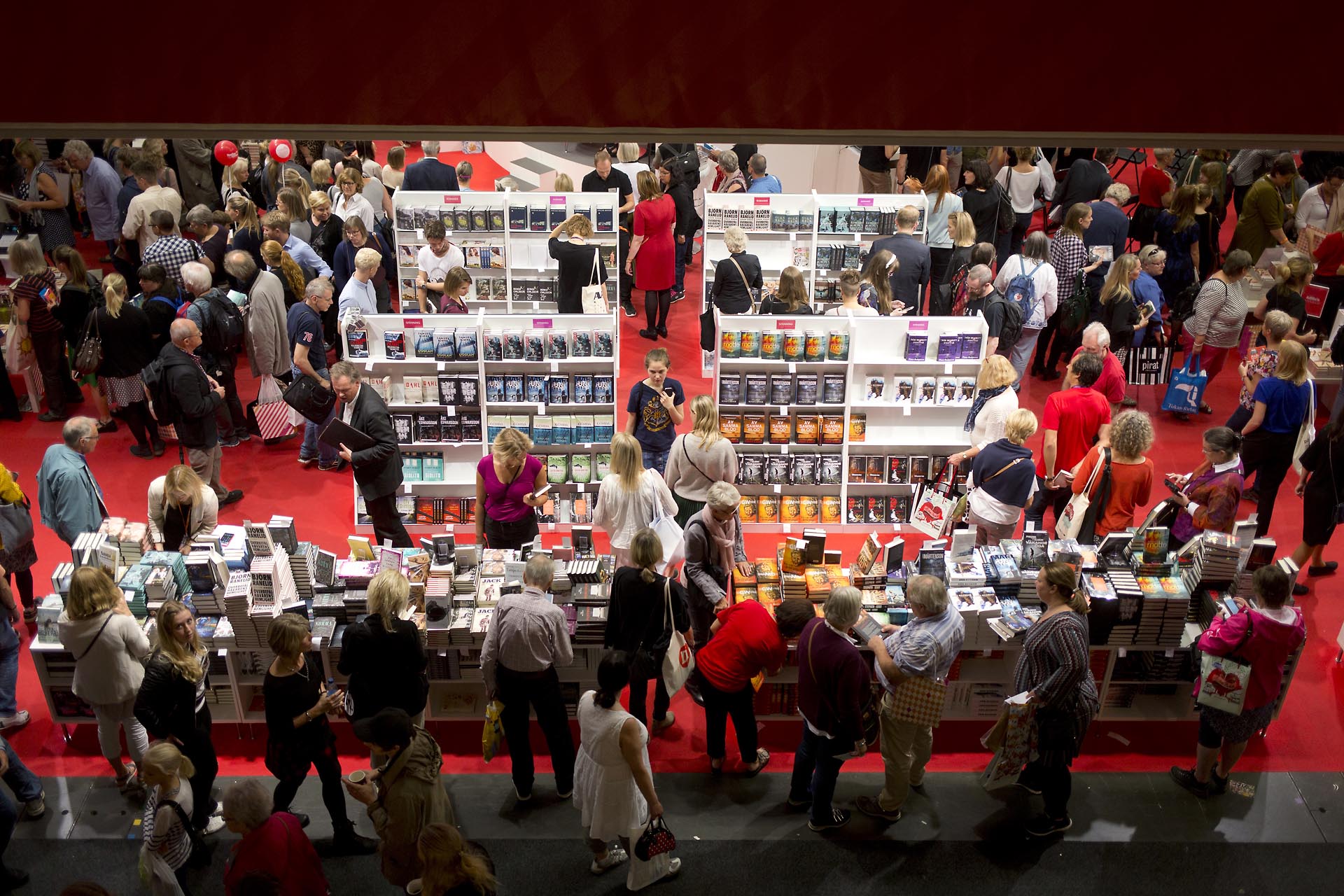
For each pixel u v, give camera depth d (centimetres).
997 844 555
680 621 579
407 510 834
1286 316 798
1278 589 527
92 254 1295
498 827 564
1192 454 933
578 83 194
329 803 534
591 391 816
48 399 974
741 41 192
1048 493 745
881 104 196
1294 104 197
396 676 530
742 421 816
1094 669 634
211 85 191
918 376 805
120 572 625
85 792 585
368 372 810
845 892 525
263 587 599
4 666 611
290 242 972
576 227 974
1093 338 771
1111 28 191
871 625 592
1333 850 555
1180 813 577
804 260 1081
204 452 811
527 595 537
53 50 187
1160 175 1141
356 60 191
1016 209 1180
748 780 601
